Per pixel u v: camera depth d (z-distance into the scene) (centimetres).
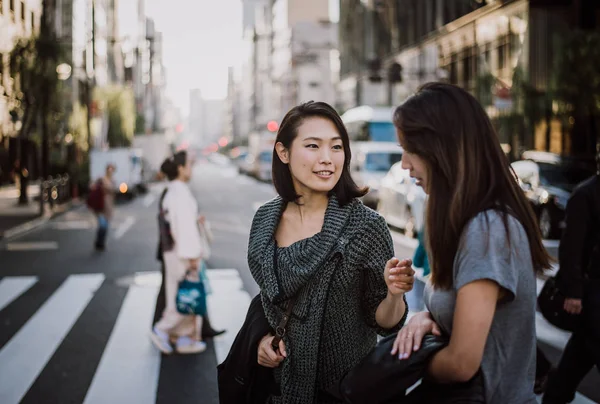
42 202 2377
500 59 3753
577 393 574
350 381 218
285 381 262
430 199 219
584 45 2402
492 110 3128
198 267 677
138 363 675
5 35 2436
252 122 15725
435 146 215
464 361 200
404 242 1599
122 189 3219
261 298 275
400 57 5462
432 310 218
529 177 1736
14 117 2636
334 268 258
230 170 9706
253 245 275
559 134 2917
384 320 259
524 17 3375
